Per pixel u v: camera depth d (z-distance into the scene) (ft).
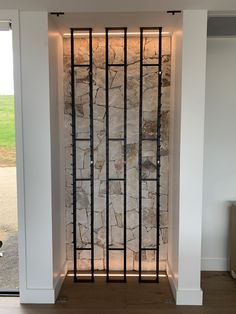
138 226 10.97
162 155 10.74
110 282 10.37
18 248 8.99
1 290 9.77
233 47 10.62
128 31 10.05
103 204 10.99
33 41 8.48
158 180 10.33
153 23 9.35
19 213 8.89
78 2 7.64
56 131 9.55
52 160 8.99
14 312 8.67
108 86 10.57
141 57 9.96
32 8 8.10
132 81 10.62
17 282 9.93
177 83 9.18
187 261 8.89
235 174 10.96
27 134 8.74
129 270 11.13
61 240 10.34
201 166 8.67
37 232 8.93
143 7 7.98
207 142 10.90
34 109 8.68
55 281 9.36
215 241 11.16
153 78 10.60
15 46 8.48
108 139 10.43
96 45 10.56
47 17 8.41
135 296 9.50
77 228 11.05
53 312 8.68
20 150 8.77
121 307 8.92
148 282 10.36
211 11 8.29
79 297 9.45
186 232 8.85
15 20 8.38
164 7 8.00
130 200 10.94
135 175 10.85
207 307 8.88
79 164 10.87
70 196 10.96
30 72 8.58
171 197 10.25
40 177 8.84
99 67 10.62
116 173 10.87
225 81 10.71
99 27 9.68
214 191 11.05
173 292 9.50
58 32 9.81
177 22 9.09
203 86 8.49
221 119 10.82
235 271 10.45
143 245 11.02
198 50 8.39
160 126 10.60
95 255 11.14
